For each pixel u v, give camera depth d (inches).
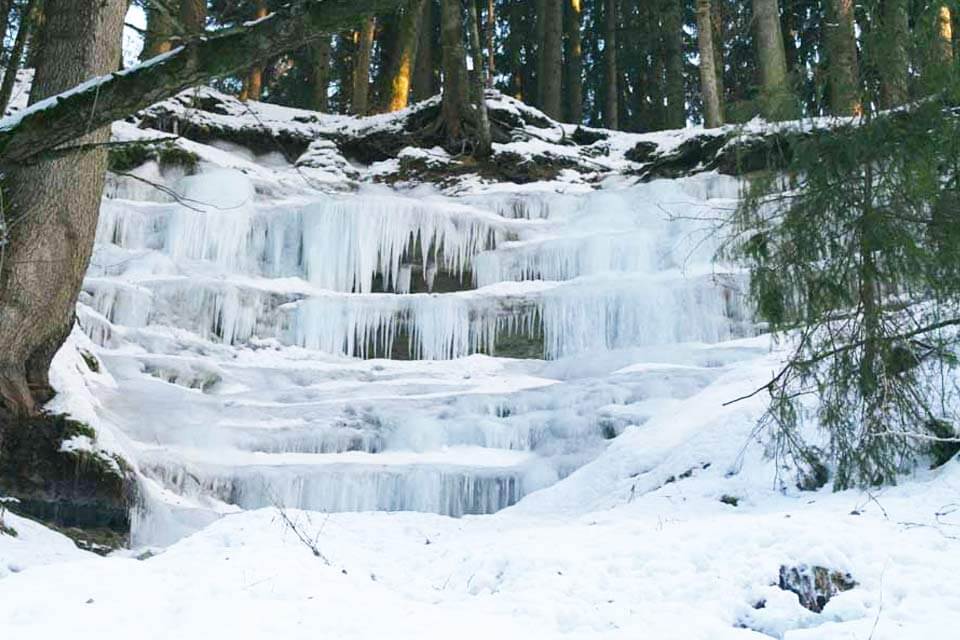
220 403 525.0
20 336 373.4
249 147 830.5
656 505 322.3
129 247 665.0
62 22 370.3
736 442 343.0
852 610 193.9
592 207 721.0
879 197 265.7
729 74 1173.7
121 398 498.6
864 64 274.2
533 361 617.0
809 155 269.6
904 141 260.7
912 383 273.6
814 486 301.6
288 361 614.5
